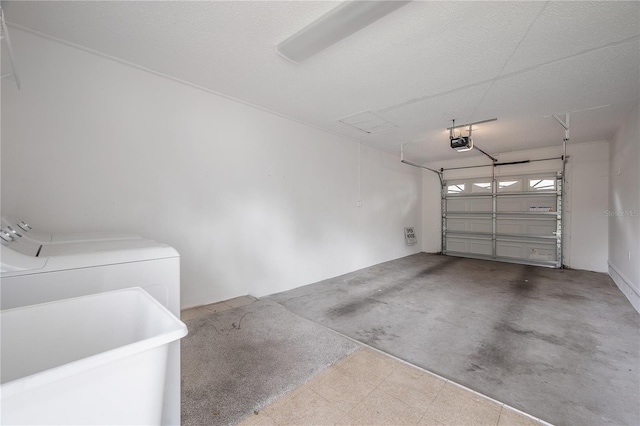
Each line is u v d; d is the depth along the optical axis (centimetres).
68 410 49
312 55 220
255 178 342
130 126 245
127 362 55
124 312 91
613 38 203
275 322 257
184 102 279
